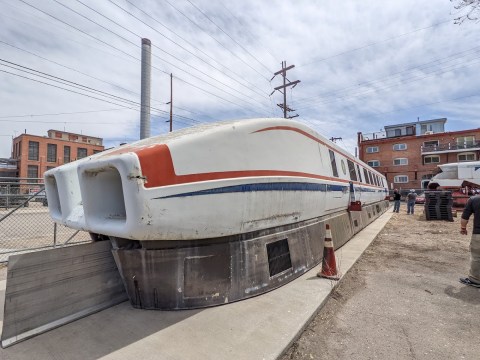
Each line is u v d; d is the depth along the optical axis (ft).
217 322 9.73
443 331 10.28
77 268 10.02
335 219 22.68
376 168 143.54
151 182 8.75
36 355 7.92
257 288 12.12
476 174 67.97
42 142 196.85
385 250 23.20
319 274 14.83
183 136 10.25
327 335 9.86
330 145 21.65
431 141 132.16
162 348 8.24
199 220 10.05
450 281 15.67
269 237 13.38
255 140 12.68
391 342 9.50
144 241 10.00
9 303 8.46
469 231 33.22
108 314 10.19
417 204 87.76
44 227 33.45
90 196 9.98
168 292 10.37
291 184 14.64
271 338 8.86
